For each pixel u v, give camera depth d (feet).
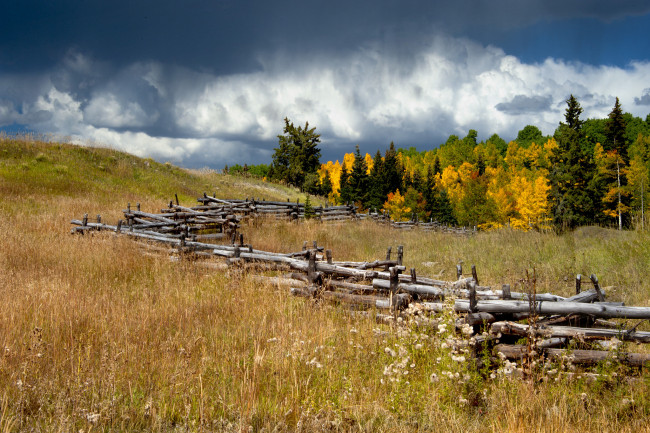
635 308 14.35
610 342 14.06
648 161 201.67
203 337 18.22
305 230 59.93
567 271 30.78
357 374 15.64
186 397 13.67
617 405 12.75
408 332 17.08
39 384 13.60
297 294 25.08
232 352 16.87
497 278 32.19
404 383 14.29
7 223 47.16
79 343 16.76
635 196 128.77
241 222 62.85
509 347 15.26
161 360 15.96
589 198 139.23
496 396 13.82
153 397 13.60
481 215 173.47
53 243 37.52
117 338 17.72
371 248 50.78
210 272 30.45
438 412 13.00
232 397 13.67
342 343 18.33
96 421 11.74
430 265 39.14
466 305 16.01
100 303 22.36
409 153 483.51
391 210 192.54
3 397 12.92
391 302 20.89
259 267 28.76
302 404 13.53
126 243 37.37
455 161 319.88
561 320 17.02
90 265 31.09
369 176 218.79
